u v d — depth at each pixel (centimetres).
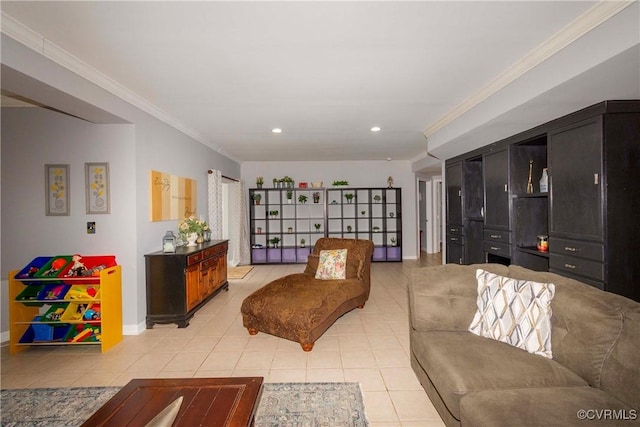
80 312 314
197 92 321
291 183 765
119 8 185
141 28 206
